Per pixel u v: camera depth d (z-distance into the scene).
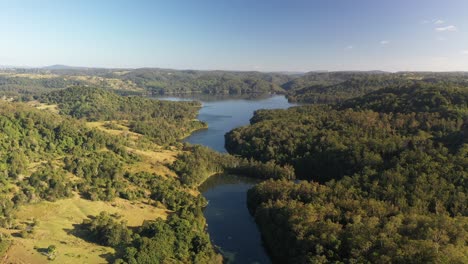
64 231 115.31
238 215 148.75
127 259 98.75
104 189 147.62
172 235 113.19
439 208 114.62
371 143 170.12
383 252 87.12
